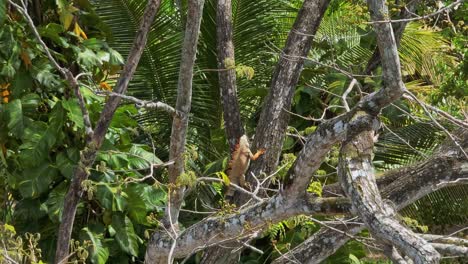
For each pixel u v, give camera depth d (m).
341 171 8.47
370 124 8.55
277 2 16.81
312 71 16.78
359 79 16.20
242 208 10.56
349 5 16.94
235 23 16.70
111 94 10.19
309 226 13.91
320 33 17.22
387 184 11.92
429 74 18.12
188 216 15.41
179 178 10.04
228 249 12.52
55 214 13.20
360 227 11.67
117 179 12.88
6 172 13.41
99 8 16.92
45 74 13.41
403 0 13.20
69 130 13.65
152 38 16.80
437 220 16.73
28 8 13.82
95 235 13.45
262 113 13.54
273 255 14.84
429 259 7.37
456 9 14.27
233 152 13.08
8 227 10.55
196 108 16.83
